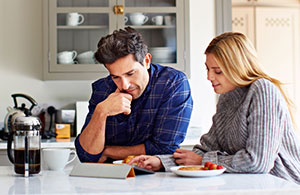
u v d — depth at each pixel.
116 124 1.97
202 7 3.90
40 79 3.76
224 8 3.91
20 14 3.75
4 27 3.73
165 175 1.53
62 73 3.50
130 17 3.56
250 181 1.36
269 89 1.61
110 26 3.54
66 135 3.46
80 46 3.53
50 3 3.50
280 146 1.63
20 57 3.74
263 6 4.65
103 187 1.28
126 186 1.29
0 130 3.37
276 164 1.66
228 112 1.80
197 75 3.87
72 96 3.79
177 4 3.58
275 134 1.56
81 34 3.54
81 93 3.79
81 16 3.54
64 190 1.24
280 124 1.58
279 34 4.69
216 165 1.50
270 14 4.67
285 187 1.24
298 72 4.75
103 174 1.48
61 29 3.52
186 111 1.97
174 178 1.45
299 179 1.67
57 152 1.71
